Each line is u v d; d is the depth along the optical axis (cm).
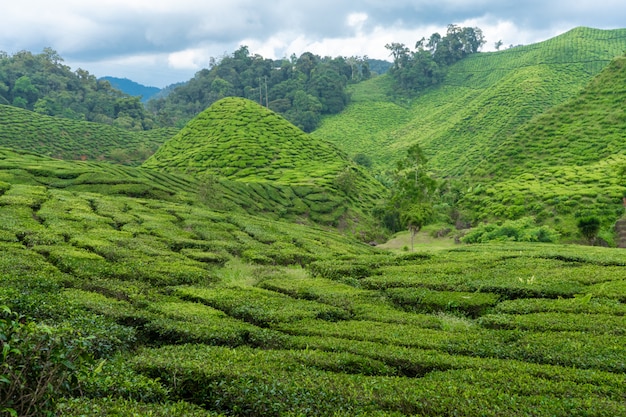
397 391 1242
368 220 8362
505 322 1977
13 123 13525
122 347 1586
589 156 8806
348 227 7844
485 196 8256
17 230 3064
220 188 7319
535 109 15362
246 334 1794
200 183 7525
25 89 18238
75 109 18975
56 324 1551
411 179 6694
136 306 2038
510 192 7856
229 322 1881
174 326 1744
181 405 1109
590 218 6069
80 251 2772
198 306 2123
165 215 4488
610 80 10869
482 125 15938
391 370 1484
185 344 1603
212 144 11831
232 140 11819
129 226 3741
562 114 10525
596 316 1995
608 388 1277
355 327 1920
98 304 1864
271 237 4256
